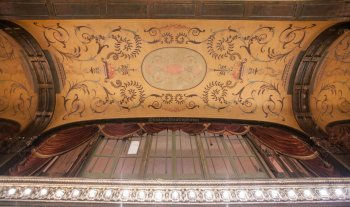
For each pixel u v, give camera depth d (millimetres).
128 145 4512
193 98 5164
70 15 3764
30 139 4082
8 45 4270
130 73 4934
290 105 4961
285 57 4660
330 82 4676
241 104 5145
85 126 4910
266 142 4520
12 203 2668
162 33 4426
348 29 3988
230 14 3811
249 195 2812
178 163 3943
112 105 5125
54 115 4758
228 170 3789
